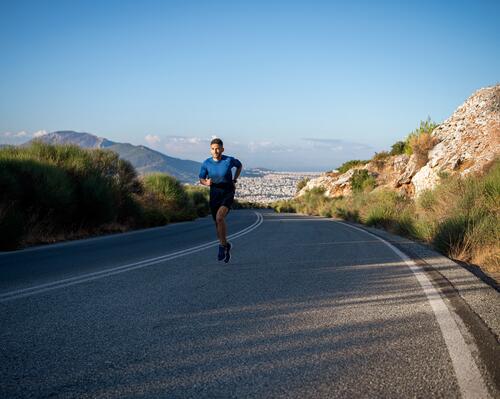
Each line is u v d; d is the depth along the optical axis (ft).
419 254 27.17
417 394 7.43
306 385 7.78
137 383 7.84
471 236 25.79
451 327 11.28
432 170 63.52
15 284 17.25
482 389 7.63
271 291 16.03
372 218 59.06
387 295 15.33
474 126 63.87
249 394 7.41
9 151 50.29
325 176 172.76
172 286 16.89
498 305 13.48
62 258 26.00
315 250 29.96
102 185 50.96
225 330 11.09
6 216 32.83
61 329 11.06
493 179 35.47
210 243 35.47
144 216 62.59
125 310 13.07
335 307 13.58
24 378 8.02
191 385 7.77
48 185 42.04
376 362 8.88
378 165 126.11
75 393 7.42
